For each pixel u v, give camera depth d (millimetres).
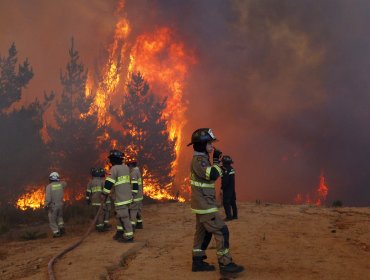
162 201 20828
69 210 14953
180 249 7621
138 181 10133
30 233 10961
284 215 12352
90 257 6840
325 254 6746
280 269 5824
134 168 10109
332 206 15414
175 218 12992
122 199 8398
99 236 9711
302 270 5750
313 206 15336
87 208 15445
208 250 7344
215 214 5527
